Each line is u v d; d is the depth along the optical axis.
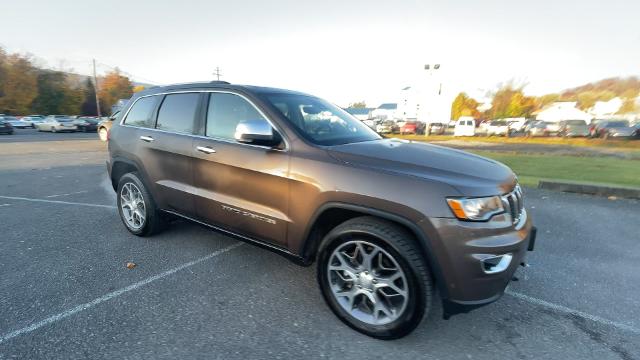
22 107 53.03
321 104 3.44
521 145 21.22
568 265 3.47
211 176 3.06
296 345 2.26
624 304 2.79
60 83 57.78
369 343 2.29
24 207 5.33
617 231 4.44
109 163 4.30
